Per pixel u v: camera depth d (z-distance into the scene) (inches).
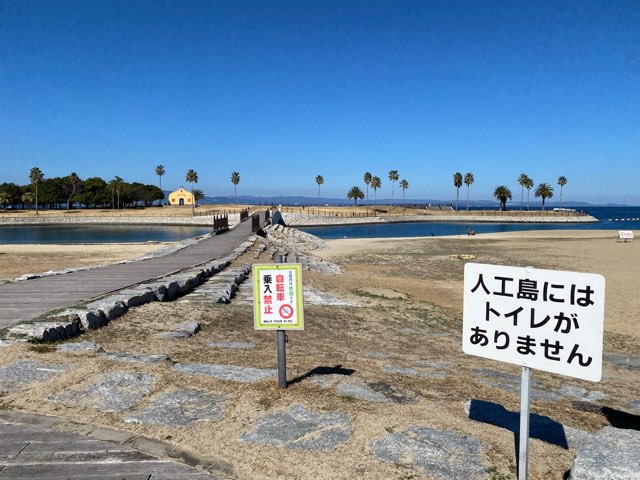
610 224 3905.0
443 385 239.6
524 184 5497.1
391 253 1408.7
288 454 148.9
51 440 158.2
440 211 5255.9
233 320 392.5
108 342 287.9
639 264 1090.1
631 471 121.0
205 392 196.4
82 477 137.9
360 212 4800.7
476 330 136.2
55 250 1288.1
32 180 4237.2
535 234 2133.4
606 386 315.9
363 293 652.7
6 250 1283.2
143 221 3661.4
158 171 5880.9
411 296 671.8
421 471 139.7
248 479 137.7
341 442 156.0
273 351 291.9
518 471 132.3
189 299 464.4
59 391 194.4
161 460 147.2
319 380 217.3
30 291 436.8
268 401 187.9
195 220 3577.8
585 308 118.7
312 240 1774.1
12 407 181.3
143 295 411.2
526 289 127.3
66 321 297.9
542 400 242.5
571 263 1131.9
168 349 277.0
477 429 168.2
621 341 474.0
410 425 168.2
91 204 5049.2
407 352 360.8
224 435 160.9
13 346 246.8
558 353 122.9
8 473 139.4
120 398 189.0
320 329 411.8
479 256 1311.5
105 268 653.9
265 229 1975.9
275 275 196.7
